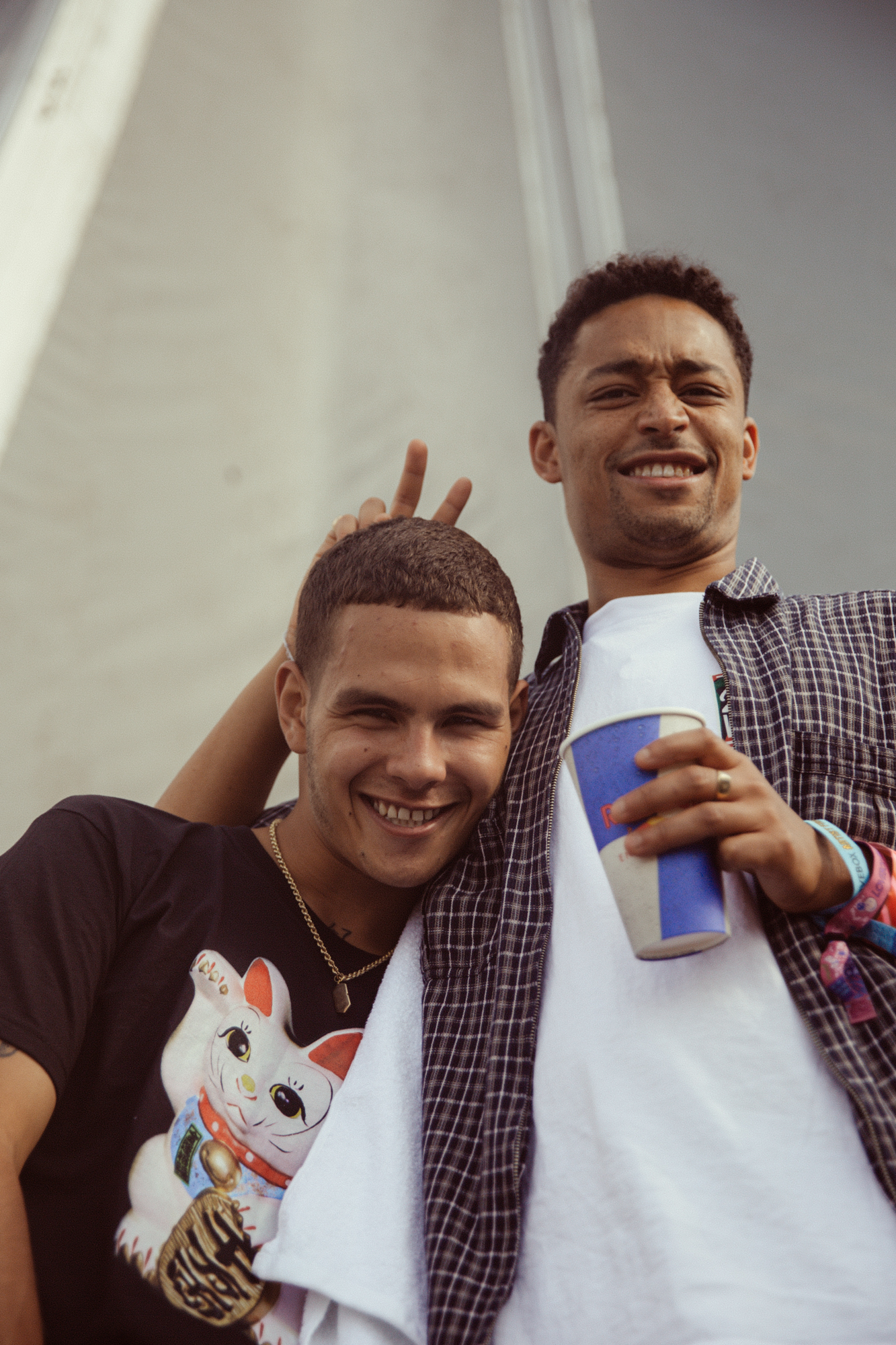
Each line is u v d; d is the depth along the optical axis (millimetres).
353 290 2117
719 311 1329
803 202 2383
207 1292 797
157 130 1873
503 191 2414
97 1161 845
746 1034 818
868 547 2193
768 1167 760
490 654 965
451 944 981
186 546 1794
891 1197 753
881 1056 810
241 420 1907
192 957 932
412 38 2361
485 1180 833
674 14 2477
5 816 1557
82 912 919
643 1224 750
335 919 1020
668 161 2359
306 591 1072
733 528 1274
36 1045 838
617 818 788
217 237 1939
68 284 1698
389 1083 899
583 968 902
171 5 1941
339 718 949
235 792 1234
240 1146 864
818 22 2555
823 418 2234
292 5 2170
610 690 1094
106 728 1667
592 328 1305
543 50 2516
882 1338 700
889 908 849
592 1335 744
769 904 891
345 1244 809
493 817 1066
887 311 2373
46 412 1659
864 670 1044
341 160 2174
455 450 2178
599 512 1260
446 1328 785
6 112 1688
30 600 1616
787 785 961
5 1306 732
